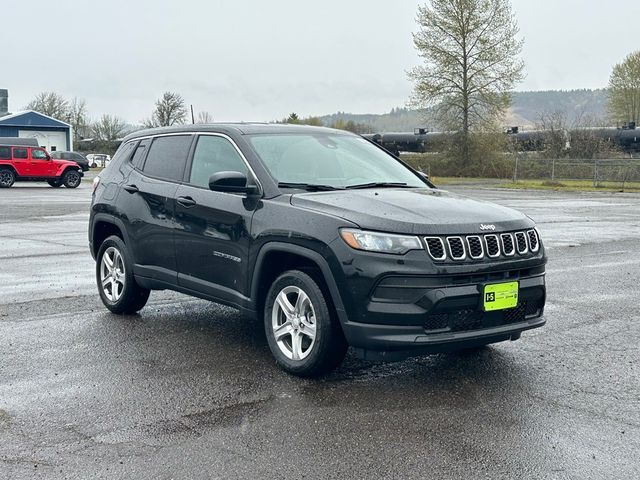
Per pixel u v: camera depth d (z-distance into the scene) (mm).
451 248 4859
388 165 6555
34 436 4219
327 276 5008
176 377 5336
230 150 6148
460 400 4859
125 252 7137
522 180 50219
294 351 5352
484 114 53750
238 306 5824
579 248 13273
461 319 4918
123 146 7645
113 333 6652
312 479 3664
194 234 6211
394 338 4777
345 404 4766
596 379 5348
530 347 6250
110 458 3916
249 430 4316
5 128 60562
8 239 14258
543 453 3992
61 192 32750
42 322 7090
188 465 3830
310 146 6262
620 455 3971
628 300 8336
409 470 3770
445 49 53688
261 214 5559
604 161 44406
